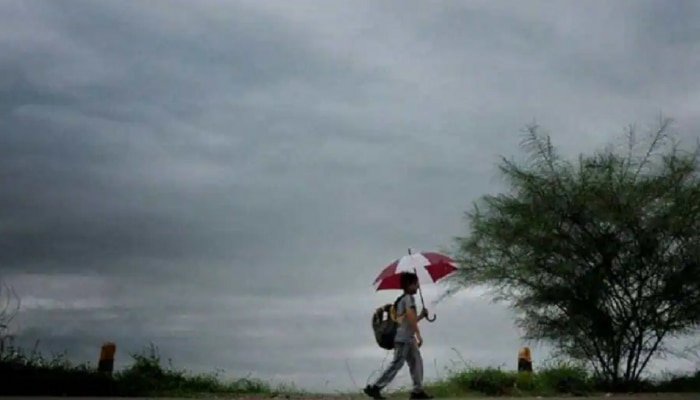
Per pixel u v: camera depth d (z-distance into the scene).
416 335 14.06
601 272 18.86
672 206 18.66
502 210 19.72
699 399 16.20
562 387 17.88
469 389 17.41
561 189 19.16
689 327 19.00
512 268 19.64
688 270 18.56
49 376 15.11
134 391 15.73
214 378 17.20
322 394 16.73
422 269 14.16
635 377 18.95
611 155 19.36
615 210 18.56
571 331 19.03
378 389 14.02
